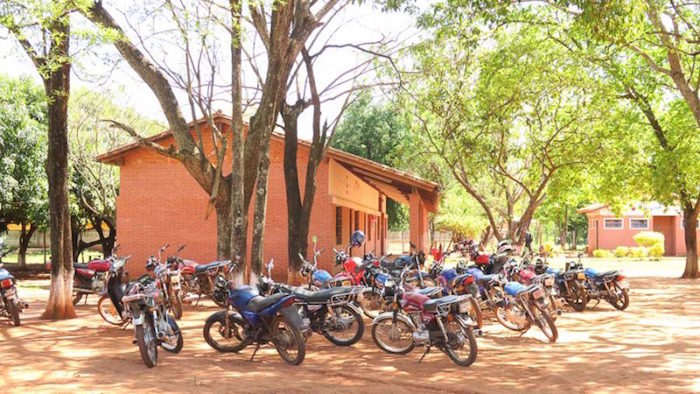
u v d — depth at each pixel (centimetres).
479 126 1827
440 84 1806
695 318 1238
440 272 1123
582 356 853
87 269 1328
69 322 1170
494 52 1817
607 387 682
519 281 1148
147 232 2284
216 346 879
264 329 816
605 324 1157
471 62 1836
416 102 1925
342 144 3878
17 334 1035
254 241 1375
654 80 2239
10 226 3284
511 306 1006
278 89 1353
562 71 1764
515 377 728
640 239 4191
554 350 898
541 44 1812
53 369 767
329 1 1342
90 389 665
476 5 1160
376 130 3822
